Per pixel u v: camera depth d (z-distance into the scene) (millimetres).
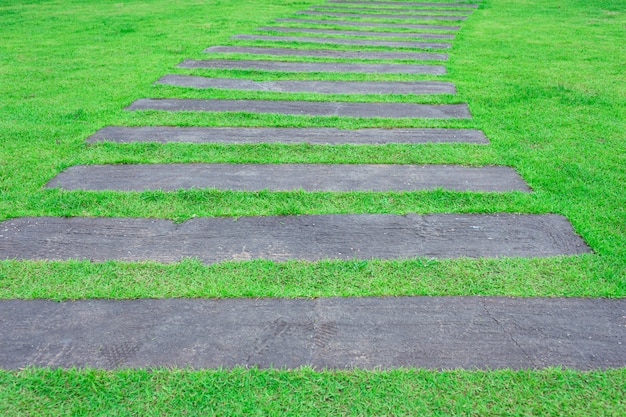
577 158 5516
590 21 13695
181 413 2664
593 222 4332
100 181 5109
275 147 5918
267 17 14148
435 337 3168
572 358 3012
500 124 6555
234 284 3621
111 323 3279
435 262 3840
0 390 2791
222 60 9656
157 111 7027
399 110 7164
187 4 16422
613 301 3453
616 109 6980
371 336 3178
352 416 2645
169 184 5062
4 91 7688
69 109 7000
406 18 14305
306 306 3430
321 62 9656
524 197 4754
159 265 3816
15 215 4465
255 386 2816
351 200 4766
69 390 2797
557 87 7961
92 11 14977
